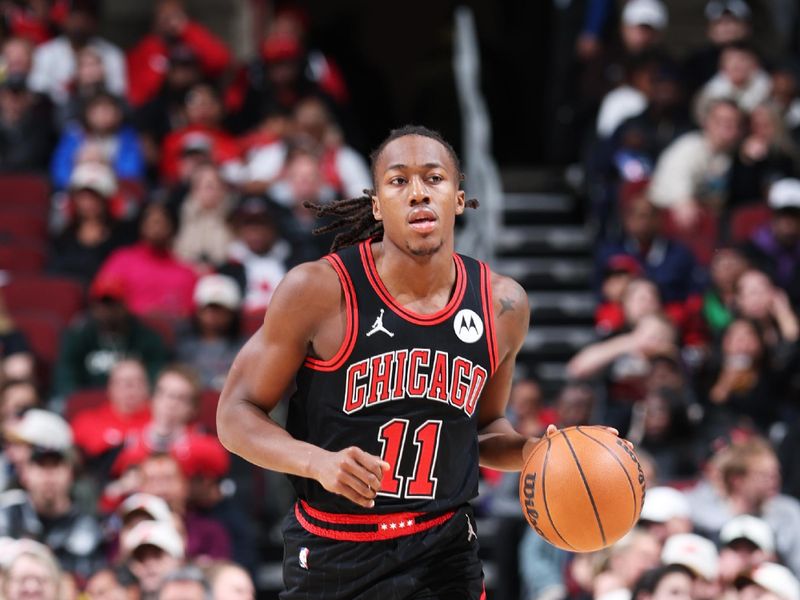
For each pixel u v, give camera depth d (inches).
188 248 1078.4
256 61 1327.5
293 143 1152.8
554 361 1141.1
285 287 384.5
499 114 1611.7
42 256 1098.7
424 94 1467.8
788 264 1067.3
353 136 1343.5
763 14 1462.8
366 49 1817.2
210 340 970.7
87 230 1096.8
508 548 875.4
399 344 384.8
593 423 911.0
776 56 1421.0
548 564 829.2
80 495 794.2
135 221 1103.6
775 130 1176.2
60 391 949.8
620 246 1089.4
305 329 384.8
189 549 788.6
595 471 381.4
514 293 402.9
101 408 892.6
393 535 390.3
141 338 965.8
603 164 1207.6
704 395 945.5
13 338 975.6
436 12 1813.5
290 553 402.0
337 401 385.7
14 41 1278.3
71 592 674.2
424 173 381.4
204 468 828.0
